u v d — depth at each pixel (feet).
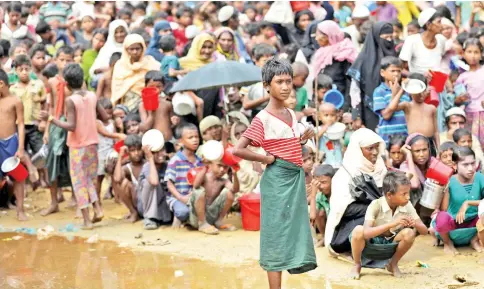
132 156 50.03
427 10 52.60
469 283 34.55
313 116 52.03
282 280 36.40
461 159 40.88
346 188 39.34
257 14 82.53
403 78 53.26
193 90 54.39
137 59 58.59
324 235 42.11
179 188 48.21
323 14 72.43
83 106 48.26
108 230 48.08
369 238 35.91
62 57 63.93
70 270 39.06
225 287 35.47
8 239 46.06
